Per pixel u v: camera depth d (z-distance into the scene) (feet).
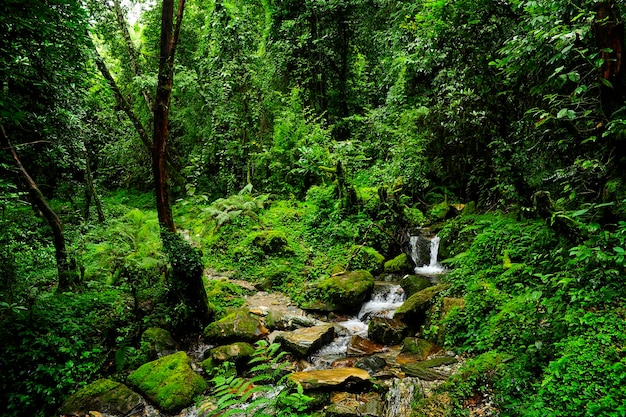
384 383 16.19
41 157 24.71
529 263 18.04
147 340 19.72
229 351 19.16
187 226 42.91
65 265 23.00
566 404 10.48
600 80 13.07
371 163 44.57
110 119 52.80
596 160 14.29
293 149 43.32
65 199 44.78
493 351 15.37
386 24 49.49
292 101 47.26
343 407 14.62
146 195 58.80
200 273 21.85
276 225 36.63
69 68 19.74
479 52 21.90
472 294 19.07
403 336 20.75
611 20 12.70
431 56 26.30
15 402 15.20
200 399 16.34
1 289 20.20
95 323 20.10
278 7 52.60
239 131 46.62
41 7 12.53
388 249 32.04
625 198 13.89
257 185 46.34
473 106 26.53
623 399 9.64
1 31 14.24
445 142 32.63
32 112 20.33
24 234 24.84
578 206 17.04
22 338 17.11
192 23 57.72
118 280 23.57
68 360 17.46
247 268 31.12
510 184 22.58
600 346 11.50
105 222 38.52
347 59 55.01
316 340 20.27
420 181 36.24
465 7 21.01
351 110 55.47
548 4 14.29
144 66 52.03
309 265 31.50
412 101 39.40
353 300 24.93
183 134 58.65
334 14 52.37
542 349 13.47
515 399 12.41
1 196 19.95
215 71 46.65
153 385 16.90
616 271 13.04
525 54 15.90
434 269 29.43
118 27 44.39
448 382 14.20
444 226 30.68
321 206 36.55
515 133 22.68
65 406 15.65
